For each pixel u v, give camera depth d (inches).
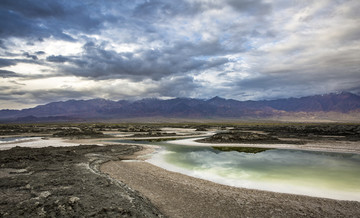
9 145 1930.4
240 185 804.6
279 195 694.5
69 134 2935.5
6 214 452.4
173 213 554.6
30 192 599.5
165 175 933.8
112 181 729.0
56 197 559.2
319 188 773.3
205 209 582.2
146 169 1047.6
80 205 510.0
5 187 639.8
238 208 590.2
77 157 1183.6
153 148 1817.2
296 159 1327.5
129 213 476.7
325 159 1333.7
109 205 514.6
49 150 1437.0
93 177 764.0
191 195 686.5
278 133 3206.2
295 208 592.7
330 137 2527.1
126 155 1453.0
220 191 727.7
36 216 450.6
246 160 1294.3
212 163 1205.1
